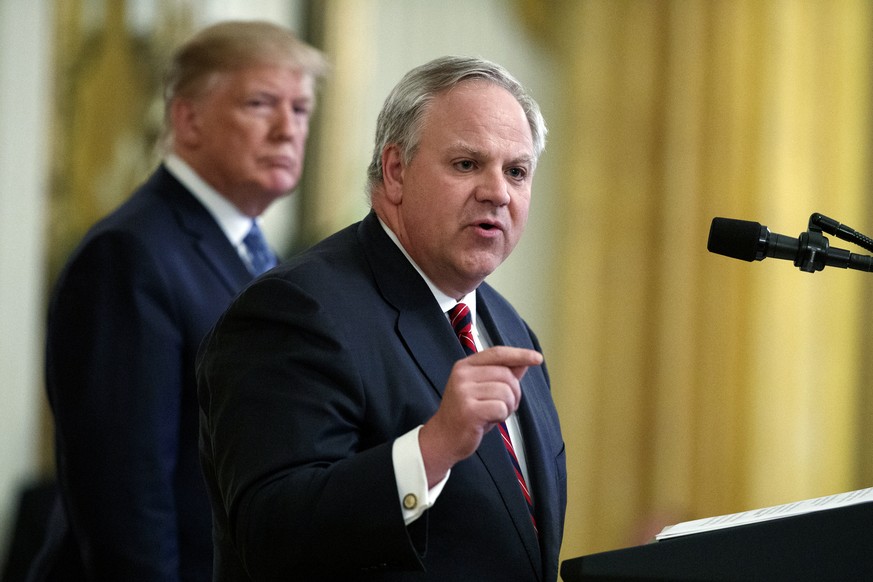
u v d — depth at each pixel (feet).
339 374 20.44
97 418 31.81
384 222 23.25
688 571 17.04
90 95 63.72
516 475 22.04
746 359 73.67
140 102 64.80
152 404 32.04
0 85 61.21
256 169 36.11
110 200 64.13
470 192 21.98
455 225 21.99
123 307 32.42
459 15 77.66
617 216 76.54
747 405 73.41
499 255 22.41
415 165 22.39
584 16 77.30
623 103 76.74
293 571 19.06
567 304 76.95
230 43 36.50
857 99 73.36
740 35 74.49
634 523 75.31
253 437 19.95
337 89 74.38
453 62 22.63
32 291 62.44
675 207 75.20
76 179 63.41
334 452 19.90
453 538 20.80
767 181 73.56
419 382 21.50
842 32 73.61
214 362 21.24
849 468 72.28
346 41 74.69
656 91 76.28
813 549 16.65
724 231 21.97
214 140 36.06
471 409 18.45
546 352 77.92
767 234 21.86
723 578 16.88
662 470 74.49
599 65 77.05
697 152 74.95
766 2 74.18
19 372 61.98
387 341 21.61
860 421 72.59
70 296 32.76
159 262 33.24
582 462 76.07
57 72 63.05
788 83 73.77
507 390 18.69
